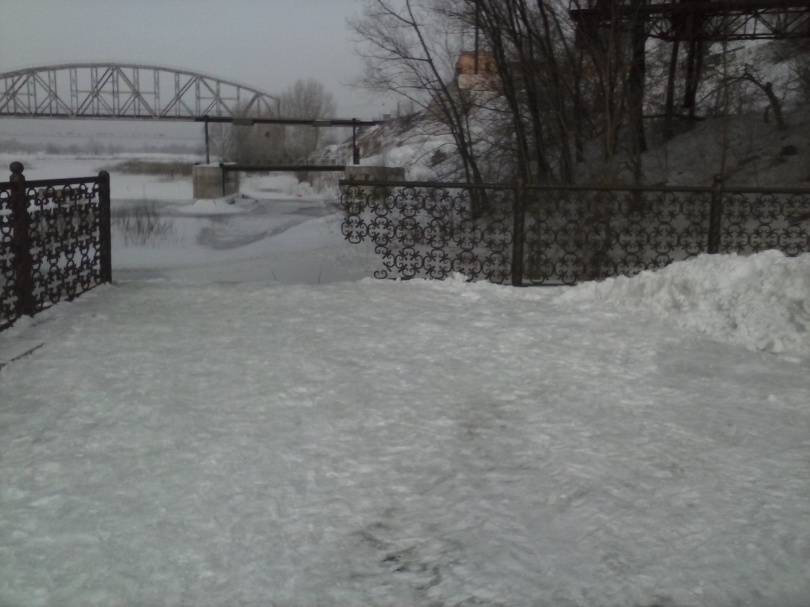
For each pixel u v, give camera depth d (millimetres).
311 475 3885
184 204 32594
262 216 28062
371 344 6230
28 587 2918
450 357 5926
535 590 2975
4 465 3924
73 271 7945
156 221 23516
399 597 2930
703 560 3178
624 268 9570
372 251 16750
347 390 5125
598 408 4898
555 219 10766
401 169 24391
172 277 14219
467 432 4488
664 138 18188
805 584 3023
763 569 3117
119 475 3830
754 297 6738
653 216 10508
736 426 4602
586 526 3438
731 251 9656
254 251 18281
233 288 8500
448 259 9352
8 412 4621
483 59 18797
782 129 16641
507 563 3146
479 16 17281
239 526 3391
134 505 3545
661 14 17625
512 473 3959
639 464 4070
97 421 4500
